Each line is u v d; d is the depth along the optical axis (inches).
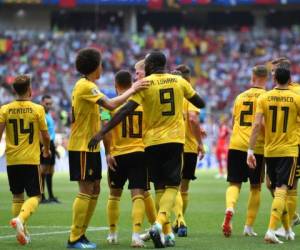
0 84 3408.0
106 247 725.9
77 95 714.2
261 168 831.7
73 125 722.8
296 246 732.0
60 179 2032.5
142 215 736.3
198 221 990.4
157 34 4033.0
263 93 788.0
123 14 4222.4
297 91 826.8
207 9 4247.0
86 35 3882.9
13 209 781.9
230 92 3614.7
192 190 1617.9
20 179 772.0
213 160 2787.9
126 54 3826.3
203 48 4010.8
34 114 768.9
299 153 812.6
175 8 4153.5
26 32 3873.0
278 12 4451.3
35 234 846.5
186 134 877.2
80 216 716.0
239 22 4439.0
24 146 765.3
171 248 710.5
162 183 724.0
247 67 3868.1
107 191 1594.5
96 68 722.8
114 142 751.1
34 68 3607.3
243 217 1037.2
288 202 806.5
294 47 4055.1
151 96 713.0
